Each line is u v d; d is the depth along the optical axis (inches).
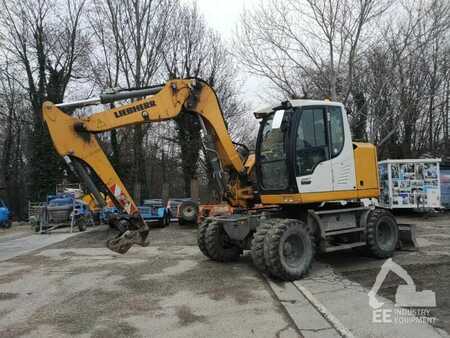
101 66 1103.6
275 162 333.7
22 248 518.6
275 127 322.7
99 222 807.1
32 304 253.6
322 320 207.3
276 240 286.5
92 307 242.4
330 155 330.6
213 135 359.6
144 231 310.8
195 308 234.7
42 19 1144.2
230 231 330.3
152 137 1304.1
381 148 978.7
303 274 294.2
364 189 350.6
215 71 1179.3
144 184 1111.0
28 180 1278.3
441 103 1061.8
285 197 321.4
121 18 1067.3
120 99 328.5
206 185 1267.2
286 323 206.4
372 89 691.4
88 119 313.0
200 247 371.9
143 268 353.4
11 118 1231.5
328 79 692.7
